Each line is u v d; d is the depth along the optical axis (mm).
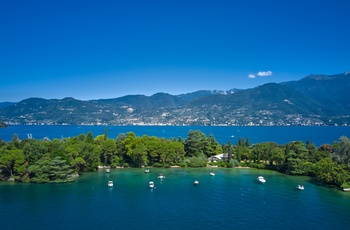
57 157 163000
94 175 181250
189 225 100562
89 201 125688
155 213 111750
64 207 117500
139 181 164625
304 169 184000
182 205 121562
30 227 97625
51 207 117312
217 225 100938
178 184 157750
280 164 198750
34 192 138250
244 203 124875
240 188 149875
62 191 141125
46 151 168750
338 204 124125
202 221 104312
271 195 137125
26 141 181375
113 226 99062
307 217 109125
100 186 151625
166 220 104875
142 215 109562
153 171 196750
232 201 127562
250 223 102938
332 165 158625
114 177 175250
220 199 130500
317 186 154750
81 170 188875
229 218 107375
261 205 122375
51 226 98625
